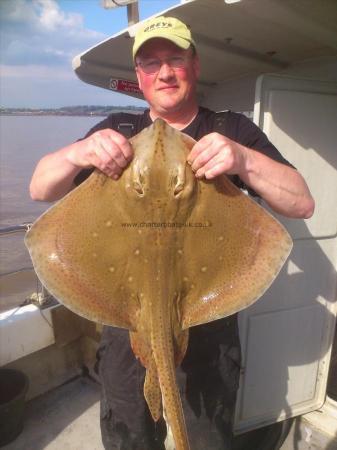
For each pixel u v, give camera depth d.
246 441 3.57
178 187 1.75
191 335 2.34
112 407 2.57
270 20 2.68
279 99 2.86
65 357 4.21
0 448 3.40
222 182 1.83
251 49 3.48
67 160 1.96
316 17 2.60
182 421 1.58
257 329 3.31
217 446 2.56
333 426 3.51
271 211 3.07
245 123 2.32
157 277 1.79
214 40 3.25
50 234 1.81
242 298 1.84
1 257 15.80
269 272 1.83
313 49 3.41
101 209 1.80
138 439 2.56
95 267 1.83
